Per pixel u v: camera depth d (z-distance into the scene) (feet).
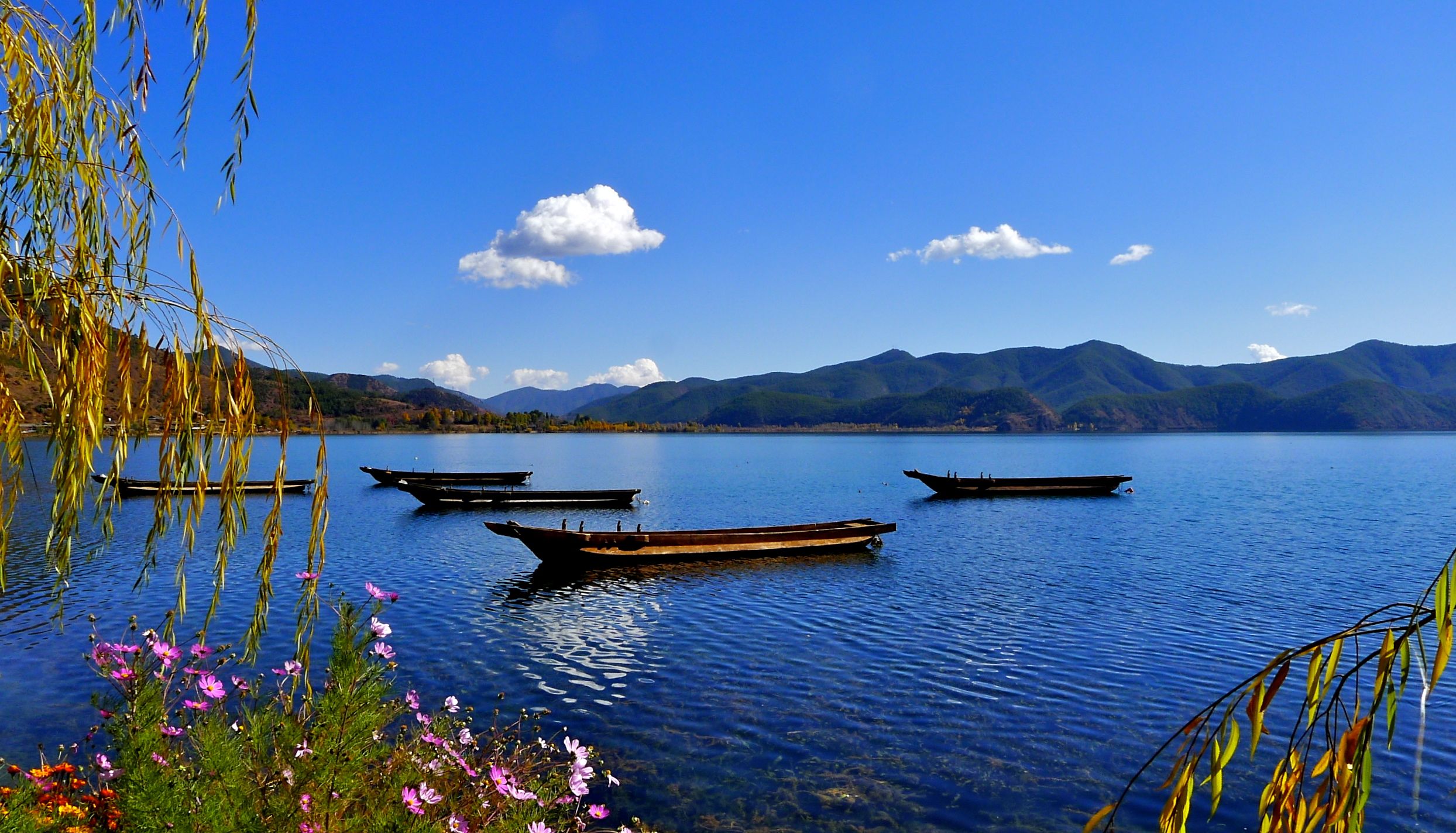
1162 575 92.07
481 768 21.52
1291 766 9.77
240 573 88.89
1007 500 198.59
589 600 79.20
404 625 67.92
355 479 246.06
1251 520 150.61
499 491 173.68
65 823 16.28
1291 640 62.64
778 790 37.73
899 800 36.94
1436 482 255.29
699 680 53.52
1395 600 77.77
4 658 53.83
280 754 15.88
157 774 14.34
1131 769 40.14
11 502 14.90
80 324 14.57
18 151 15.10
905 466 377.30
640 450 566.36
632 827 33.83
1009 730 44.98
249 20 16.52
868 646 61.82
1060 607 75.51
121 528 117.19
